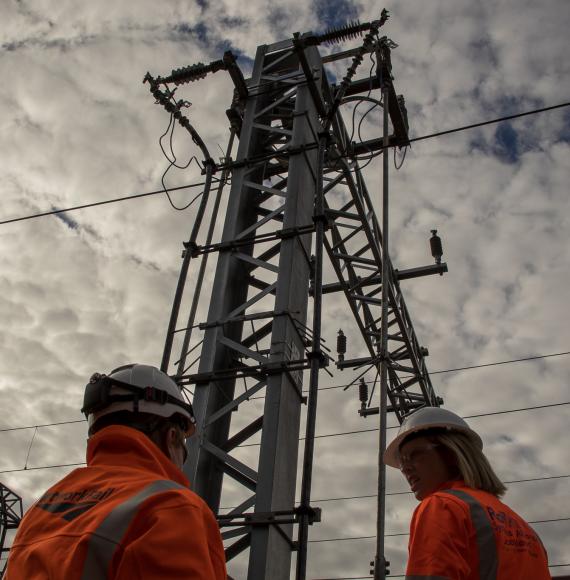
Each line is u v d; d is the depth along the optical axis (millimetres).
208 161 7703
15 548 1826
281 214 7121
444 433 2775
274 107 8141
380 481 6738
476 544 2225
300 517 4891
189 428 2406
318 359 5648
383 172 8609
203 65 8414
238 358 6520
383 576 6219
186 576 1565
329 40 7977
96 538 1660
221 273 6715
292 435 5762
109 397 2281
